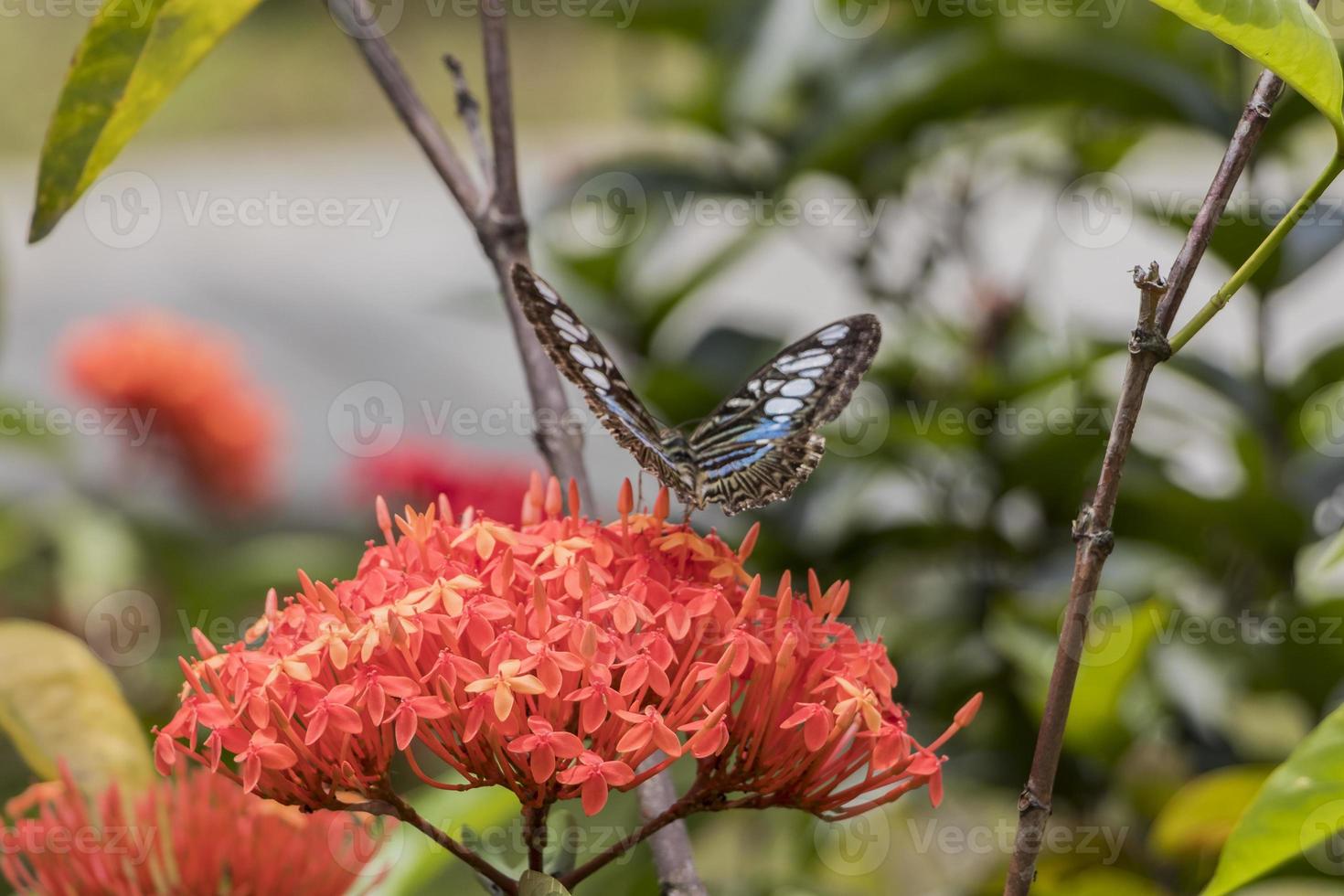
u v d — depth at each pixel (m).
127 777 1.86
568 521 1.81
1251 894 1.92
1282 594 2.02
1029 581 2.05
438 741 1.78
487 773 1.78
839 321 1.85
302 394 4.56
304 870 1.83
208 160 7.81
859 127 2.04
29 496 2.69
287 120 8.52
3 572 2.56
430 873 1.88
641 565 1.80
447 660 1.77
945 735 1.79
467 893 1.88
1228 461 2.05
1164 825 1.96
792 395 1.85
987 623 2.05
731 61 2.13
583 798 1.76
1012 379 2.04
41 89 8.34
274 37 9.30
